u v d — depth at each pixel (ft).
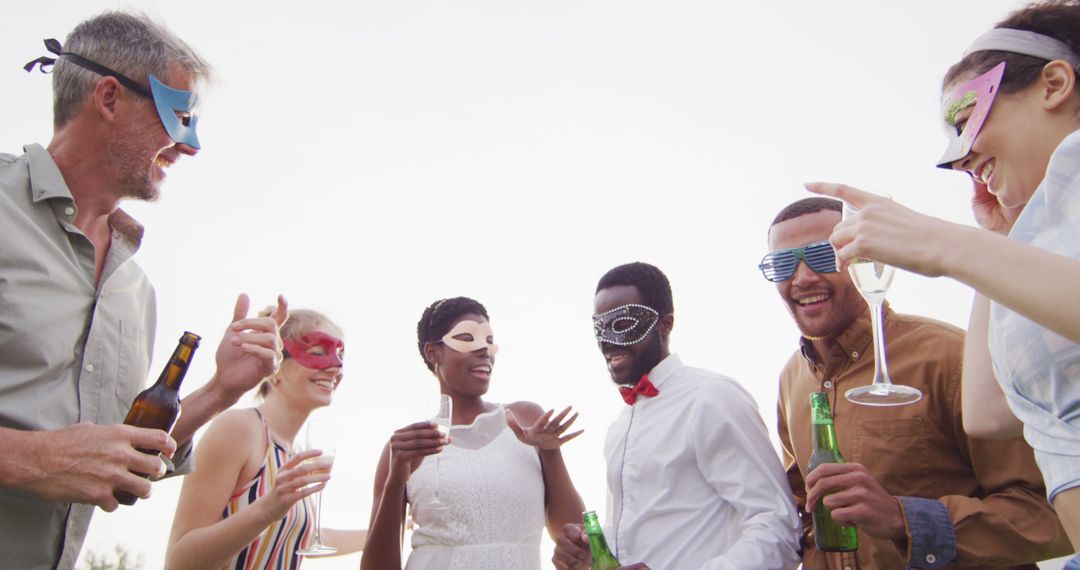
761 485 8.42
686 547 8.64
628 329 9.70
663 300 10.03
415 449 10.22
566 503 11.57
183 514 10.17
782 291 8.86
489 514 11.07
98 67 7.34
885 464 7.91
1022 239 4.66
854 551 7.87
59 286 7.07
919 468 7.79
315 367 11.57
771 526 8.04
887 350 8.34
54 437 6.02
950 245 4.09
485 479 11.22
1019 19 5.27
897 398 6.12
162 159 7.87
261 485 10.86
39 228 7.05
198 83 7.89
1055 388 4.52
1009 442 7.29
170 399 7.44
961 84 5.38
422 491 11.38
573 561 9.14
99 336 7.37
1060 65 4.90
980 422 5.85
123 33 7.53
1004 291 3.89
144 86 7.43
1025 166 5.11
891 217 4.33
